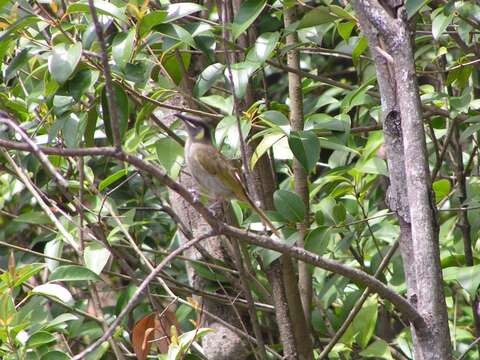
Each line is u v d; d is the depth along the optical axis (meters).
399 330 13.69
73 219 10.38
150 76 9.51
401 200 7.43
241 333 9.68
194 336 8.49
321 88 14.73
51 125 9.54
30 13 8.55
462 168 10.94
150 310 11.18
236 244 9.12
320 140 9.64
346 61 16.17
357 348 10.70
